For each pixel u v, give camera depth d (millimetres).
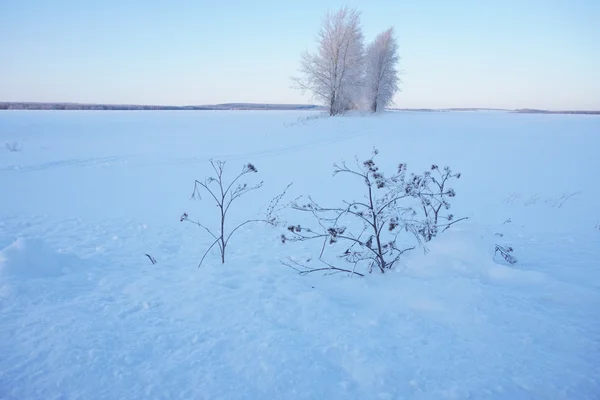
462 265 3918
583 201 8844
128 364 2346
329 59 36594
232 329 2852
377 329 2908
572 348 2562
